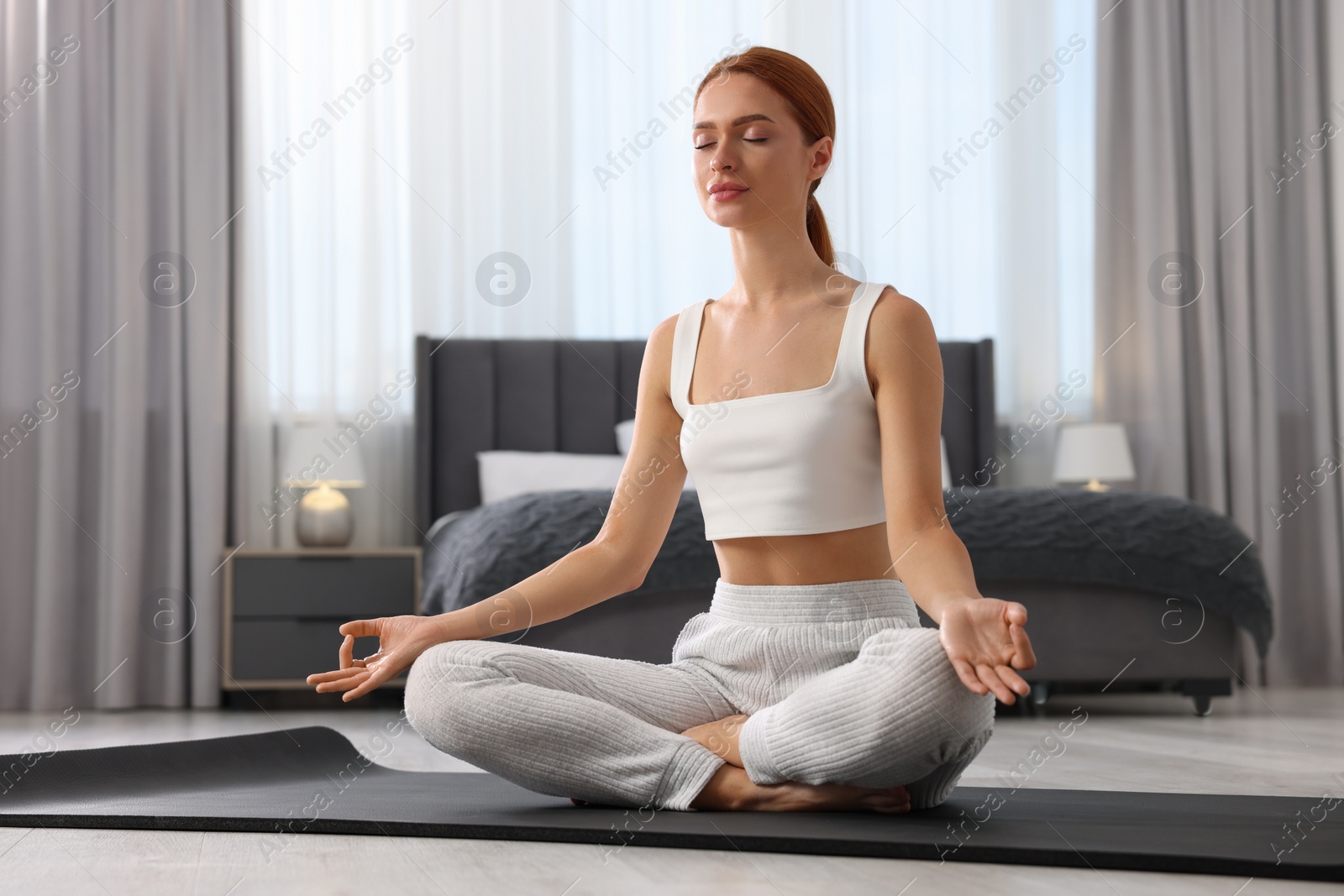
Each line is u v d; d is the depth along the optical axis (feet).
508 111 14.19
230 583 11.83
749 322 4.88
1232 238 14.52
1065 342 14.84
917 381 4.43
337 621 11.91
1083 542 9.95
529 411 14.03
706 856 3.73
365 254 13.80
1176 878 3.43
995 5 14.85
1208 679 10.11
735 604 4.70
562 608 4.81
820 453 4.51
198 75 13.02
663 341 5.16
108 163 12.61
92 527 12.46
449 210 14.06
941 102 14.78
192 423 12.70
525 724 4.27
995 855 3.61
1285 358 14.58
